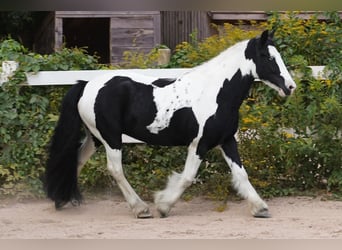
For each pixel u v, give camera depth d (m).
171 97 10.41
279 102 12.28
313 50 12.58
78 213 10.85
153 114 10.39
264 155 11.98
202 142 10.28
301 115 12.00
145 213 10.37
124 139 11.91
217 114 10.21
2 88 12.11
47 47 24.03
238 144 11.93
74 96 10.66
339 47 12.53
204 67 10.55
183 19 23.86
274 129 12.08
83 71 12.12
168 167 12.12
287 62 12.27
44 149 12.00
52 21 22.69
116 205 11.55
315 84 12.02
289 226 9.55
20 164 11.99
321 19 14.62
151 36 21.48
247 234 8.94
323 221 9.91
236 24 22.81
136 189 11.97
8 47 12.35
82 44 25.88
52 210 11.08
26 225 9.74
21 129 12.14
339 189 11.99
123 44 21.50
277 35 12.52
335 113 11.93
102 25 25.45
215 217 10.39
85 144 11.01
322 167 12.20
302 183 12.25
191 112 10.25
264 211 10.31
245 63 10.36
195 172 10.37
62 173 10.60
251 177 11.95
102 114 10.42
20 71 12.08
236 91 10.34
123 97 10.48
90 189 12.25
